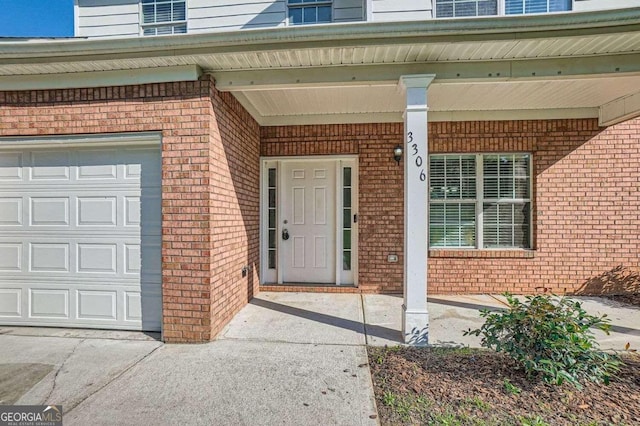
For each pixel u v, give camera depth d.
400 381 2.91
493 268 5.64
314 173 6.07
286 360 3.35
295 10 5.06
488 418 2.37
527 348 2.82
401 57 3.60
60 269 4.20
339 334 4.00
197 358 3.40
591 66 3.58
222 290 4.17
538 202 5.56
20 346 3.68
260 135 5.91
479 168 5.74
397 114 5.64
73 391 2.81
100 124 3.95
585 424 2.29
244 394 2.76
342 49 3.41
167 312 3.84
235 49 3.46
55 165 4.18
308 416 2.47
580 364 2.66
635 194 5.43
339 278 5.98
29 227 4.22
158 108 3.86
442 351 3.51
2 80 3.96
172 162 3.84
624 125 5.43
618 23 3.05
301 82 3.83
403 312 3.85
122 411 2.54
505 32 3.21
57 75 3.92
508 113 5.50
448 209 5.81
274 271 6.10
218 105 4.04
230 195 4.46
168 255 3.85
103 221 4.13
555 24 3.10
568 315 2.88
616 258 5.47
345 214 6.02
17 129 4.05
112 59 3.59
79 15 5.22
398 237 5.73
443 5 4.86
